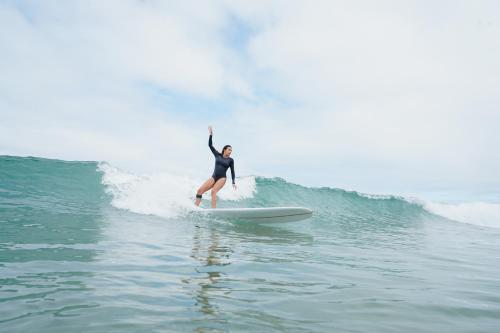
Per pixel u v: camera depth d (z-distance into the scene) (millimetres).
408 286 3152
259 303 2404
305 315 2225
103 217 6191
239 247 4660
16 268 2836
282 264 3783
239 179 12484
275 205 11633
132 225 5695
